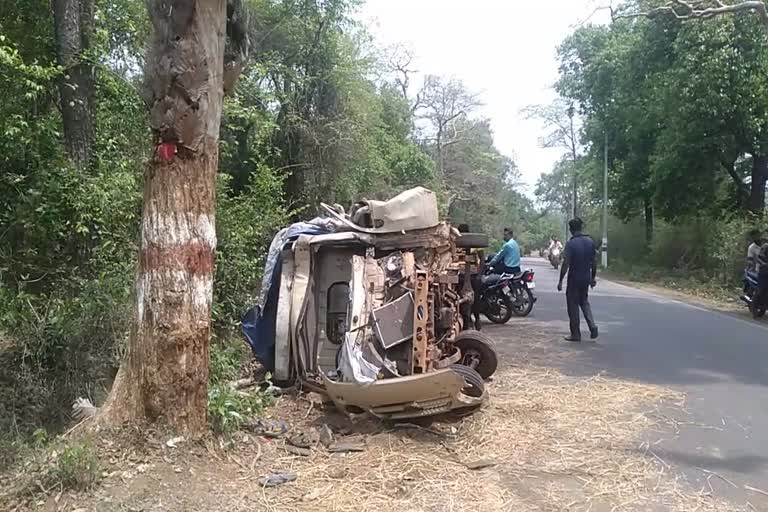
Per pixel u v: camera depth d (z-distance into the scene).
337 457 5.30
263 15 17.86
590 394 7.38
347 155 19.75
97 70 9.49
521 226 84.88
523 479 4.98
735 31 21.56
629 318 14.05
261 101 15.76
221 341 8.55
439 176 44.31
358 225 7.35
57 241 7.81
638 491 4.81
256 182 11.27
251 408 5.99
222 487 4.65
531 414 6.56
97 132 9.30
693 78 22.16
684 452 5.62
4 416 6.29
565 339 11.00
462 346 7.82
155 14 4.85
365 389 5.66
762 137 23.36
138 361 4.97
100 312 7.02
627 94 30.80
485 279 12.58
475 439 5.80
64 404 6.64
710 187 26.62
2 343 6.81
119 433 4.87
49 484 4.49
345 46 19.92
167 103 4.83
